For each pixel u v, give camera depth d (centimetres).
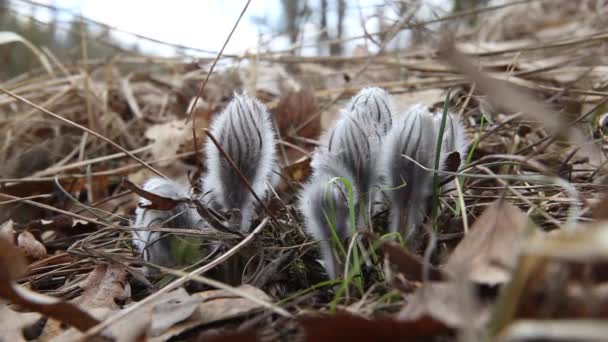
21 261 12
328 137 17
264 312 14
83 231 24
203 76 38
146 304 14
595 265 10
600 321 10
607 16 40
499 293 11
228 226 17
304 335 11
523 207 18
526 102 10
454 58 10
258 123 17
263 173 17
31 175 31
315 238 16
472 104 29
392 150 16
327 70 44
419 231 16
